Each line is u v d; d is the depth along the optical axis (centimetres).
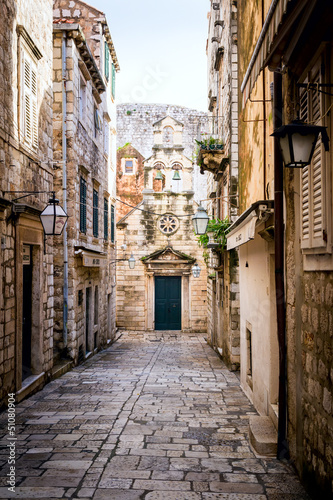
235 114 1319
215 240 1391
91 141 1631
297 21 418
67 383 1081
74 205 1340
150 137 3531
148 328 2603
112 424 714
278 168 614
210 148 1517
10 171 838
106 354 1717
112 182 2164
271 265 732
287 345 589
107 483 489
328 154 420
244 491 476
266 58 453
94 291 1708
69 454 577
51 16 1133
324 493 429
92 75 1608
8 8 831
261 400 788
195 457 573
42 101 1053
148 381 1120
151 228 2627
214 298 1880
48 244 1087
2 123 793
